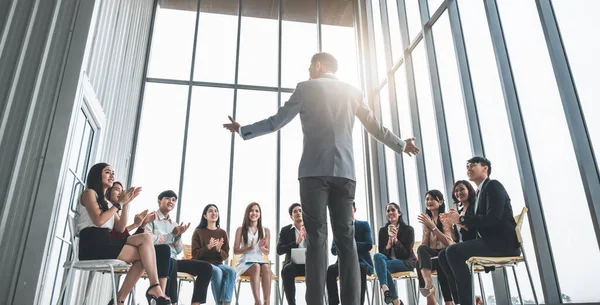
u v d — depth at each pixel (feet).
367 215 21.43
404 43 19.48
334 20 24.62
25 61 9.59
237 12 23.44
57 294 11.16
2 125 8.84
